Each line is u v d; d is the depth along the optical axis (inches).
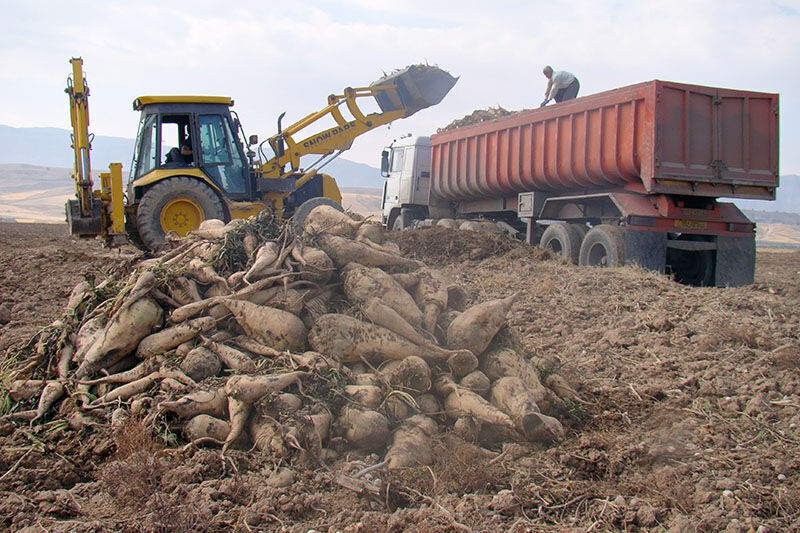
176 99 526.0
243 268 234.8
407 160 834.2
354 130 644.7
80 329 233.8
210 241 243.4
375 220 263.7
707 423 224.5
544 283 442.9
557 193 622.8
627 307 385.4
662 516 166.1
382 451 194.9
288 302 220.2
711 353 295.7
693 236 527.5
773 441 211.6
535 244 636.1
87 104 514.9
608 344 318.7
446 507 165.2
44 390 217.0
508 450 197.9
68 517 157.9
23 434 199.9
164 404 190.2
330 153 639.1
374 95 660.1
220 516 155.8
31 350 253.1
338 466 183.6
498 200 706.2
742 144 494.6
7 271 515.2
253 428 189.9
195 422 189.8
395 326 219.1
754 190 506.3
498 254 567.2
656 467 194.9
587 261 532.7
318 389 200.4
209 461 178.5
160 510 151.6
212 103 534.6
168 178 512.4
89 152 520.7
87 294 252.2
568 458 194.4
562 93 642.8
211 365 206.1
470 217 784.9
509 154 643.5
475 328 225.3
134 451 182.4
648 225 487.8
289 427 182.9
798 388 251.1
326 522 156.8
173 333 215.2
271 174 605.0
